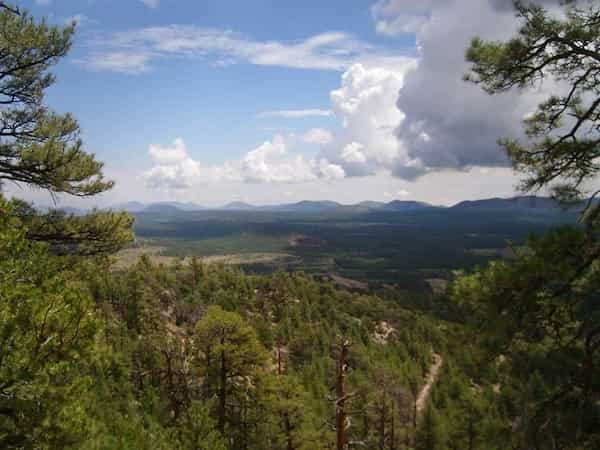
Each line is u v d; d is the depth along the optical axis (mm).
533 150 8539
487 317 6711
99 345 7090
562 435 6441
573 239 6371
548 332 6641
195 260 101375
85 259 13016
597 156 7559
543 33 7766
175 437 20078
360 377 59125
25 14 11828
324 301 114125
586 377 6199
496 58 8266
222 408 23828
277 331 79062
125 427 17625
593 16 7699
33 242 7535
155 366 33531
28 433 5375
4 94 12422
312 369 61094
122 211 13781
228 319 23250
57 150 11688
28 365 5383
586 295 6137
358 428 39281
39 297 6207
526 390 6848
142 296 62688
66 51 12617
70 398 5785
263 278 115188
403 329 97438
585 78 8039
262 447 25094
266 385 24781
